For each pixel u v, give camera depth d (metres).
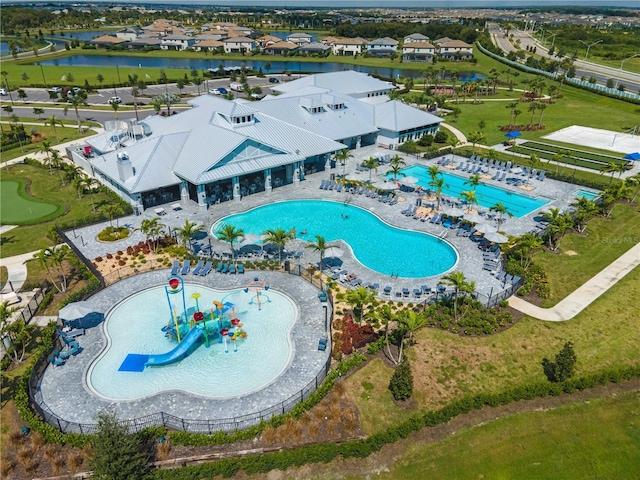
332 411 31.27
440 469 28.25
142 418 30.61
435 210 61.72
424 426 30.59
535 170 74.12
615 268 48.31
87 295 43.34
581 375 34.66
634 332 39.09
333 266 48.91
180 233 50.72
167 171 62.97
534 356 36.50
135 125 72.06
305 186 69.56
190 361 35.97
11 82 152.62
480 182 71.75
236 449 28.73
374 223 58.94
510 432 30.55
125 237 54.59
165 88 149.25
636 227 57.00
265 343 37.91
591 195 66.44
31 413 30.22
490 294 42.16
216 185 67.19
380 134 88.12
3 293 44.22
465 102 128.88
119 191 64.75
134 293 44.12
